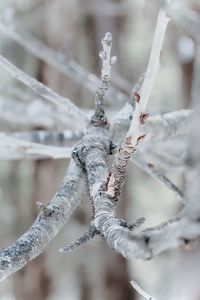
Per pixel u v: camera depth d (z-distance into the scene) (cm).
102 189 110
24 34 288
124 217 368
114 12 341
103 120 126
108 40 121
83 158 120
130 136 110
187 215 91
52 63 268
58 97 134
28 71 346
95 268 378
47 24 336
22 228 373
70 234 361
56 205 116
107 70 123
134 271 372
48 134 181
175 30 291
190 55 312
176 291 94
